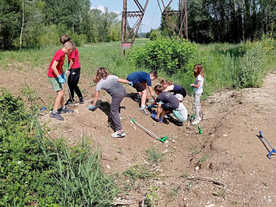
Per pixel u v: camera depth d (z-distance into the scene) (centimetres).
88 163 395
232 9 3594
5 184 345
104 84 504
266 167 421
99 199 370
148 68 1045
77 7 5991
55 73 475
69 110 535
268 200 362
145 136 567
